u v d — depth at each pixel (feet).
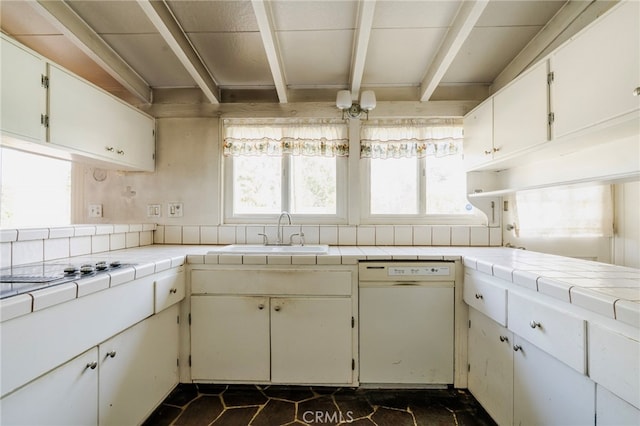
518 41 5.77
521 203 6.57
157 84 7.39
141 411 4.48
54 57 6.11
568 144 4.49
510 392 4.25
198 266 5.62
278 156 7.68
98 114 5.69
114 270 3.98
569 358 3.10
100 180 7.43
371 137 7.46
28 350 2.78
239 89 7.62
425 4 4.82
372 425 4.79
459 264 5.57
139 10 4.96
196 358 5.61
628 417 2.58
